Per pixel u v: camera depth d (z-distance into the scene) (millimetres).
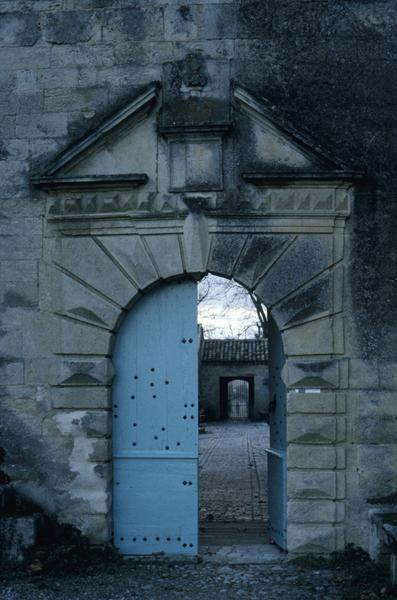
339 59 7902
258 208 7715
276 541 8180
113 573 7285
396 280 7727
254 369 34281
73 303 7836
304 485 7613
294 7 7969
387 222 7754
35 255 7914
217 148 7758
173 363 7969
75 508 7742
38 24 8094
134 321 8000
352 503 7613
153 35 7977
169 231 7789
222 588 6824
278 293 7719
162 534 7875
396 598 6344
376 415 7648
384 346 7688
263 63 7906
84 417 7785
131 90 7961
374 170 7789
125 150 7840
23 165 8000
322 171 7586
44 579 7062
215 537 8609
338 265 7742
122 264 7812
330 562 7504
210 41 7930
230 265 7742
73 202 7824
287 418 7703
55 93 8031
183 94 7844
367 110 7852
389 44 7910
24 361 7875
